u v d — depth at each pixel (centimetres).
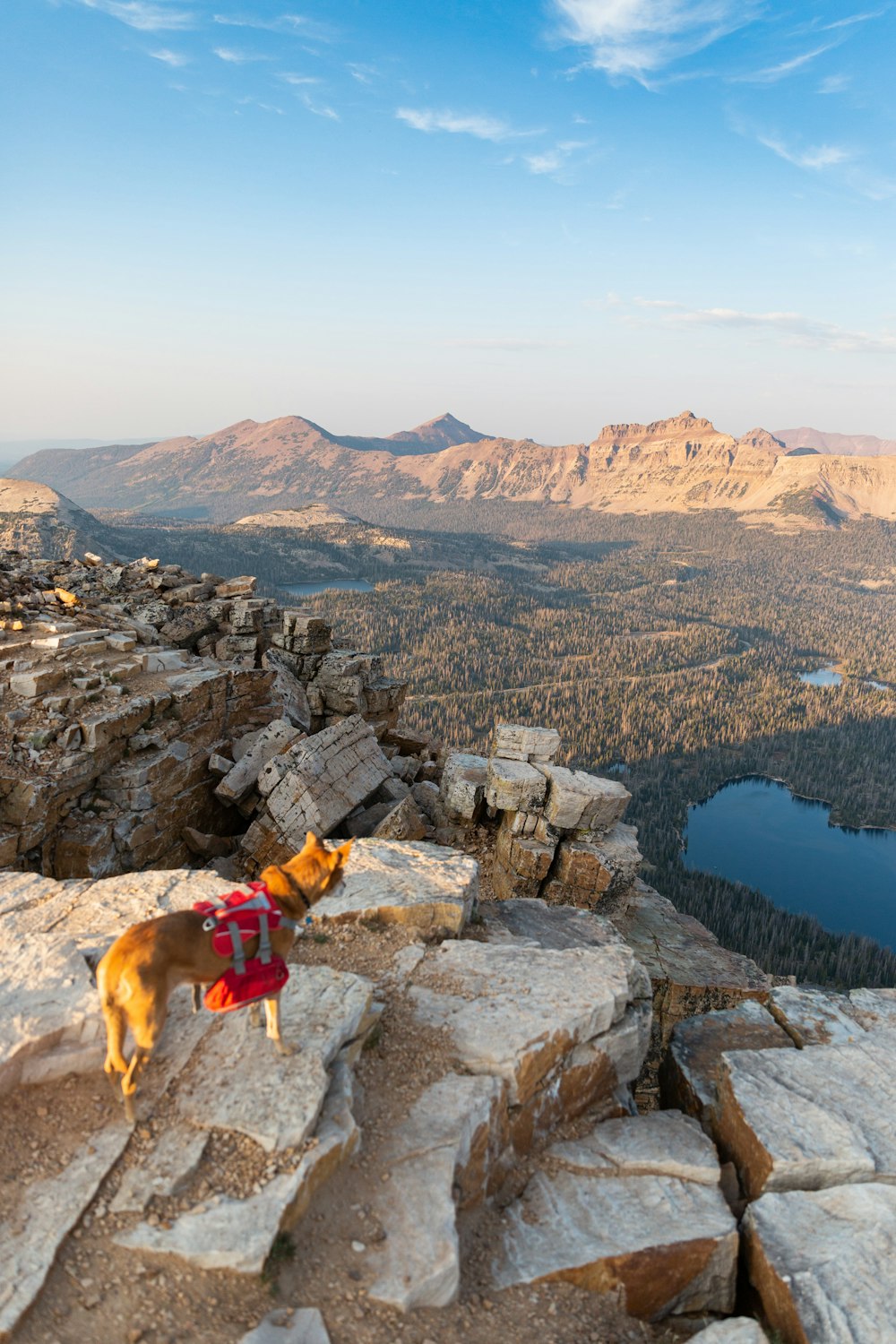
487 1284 252
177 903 343
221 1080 264
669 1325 265
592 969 356
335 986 305
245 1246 222
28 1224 221
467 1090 288
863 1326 244
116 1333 205
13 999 276
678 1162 301
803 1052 355
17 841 537
